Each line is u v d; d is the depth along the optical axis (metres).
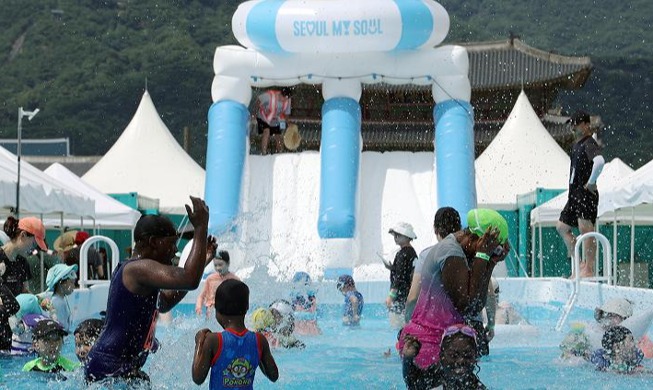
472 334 4.41
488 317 6.26
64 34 72.69
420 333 4.81
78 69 70.88
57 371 5.53
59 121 67.62
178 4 74.38
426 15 13.77
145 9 74.50
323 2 13.98
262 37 14.01
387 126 37.94
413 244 13.92
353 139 14.02
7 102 68.81
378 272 13.05
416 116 37.94
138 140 27.72
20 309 6.66
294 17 13.83
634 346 6.06
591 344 6.46
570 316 9.67
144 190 26.33
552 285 11.43
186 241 19.48
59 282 7.41
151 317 4.21
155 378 4.71
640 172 11.55
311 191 14.65
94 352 4.18
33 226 7.43
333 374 6.11
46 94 68.81
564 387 5.49
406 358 4.79
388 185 14.81
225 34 74.94
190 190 26.52
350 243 13.34
